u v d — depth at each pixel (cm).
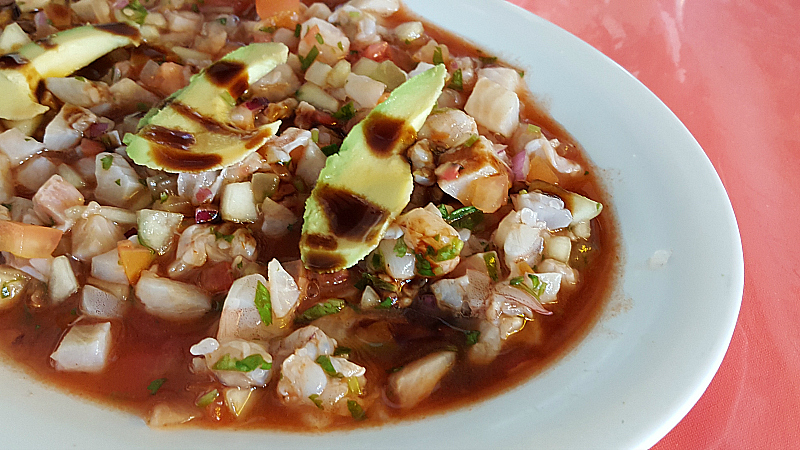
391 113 27
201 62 32
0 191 26
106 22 33
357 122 29
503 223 27
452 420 23
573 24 40
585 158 29
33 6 33
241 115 28
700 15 41
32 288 25
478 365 24
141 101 30
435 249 25
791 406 26
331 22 35
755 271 29
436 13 35
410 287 26
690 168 27
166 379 23
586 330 25
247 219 27
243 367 23
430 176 27
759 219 31
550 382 23
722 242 25
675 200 26
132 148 26
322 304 25
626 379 22
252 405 23
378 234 25
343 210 25
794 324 28
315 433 22
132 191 27
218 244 26
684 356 22
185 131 27
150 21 34
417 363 24
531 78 32
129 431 22
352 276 26
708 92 36
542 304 26
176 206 27
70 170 27
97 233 25
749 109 35
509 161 29
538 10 40
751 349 27
